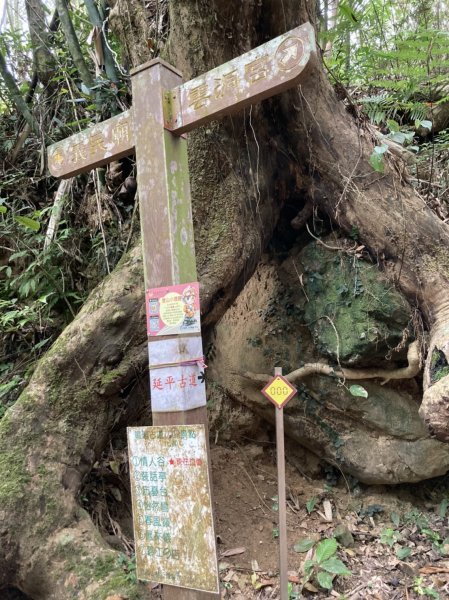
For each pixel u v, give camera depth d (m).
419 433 3.23
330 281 3.26
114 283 2.78
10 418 2.57
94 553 2.34
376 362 3.17
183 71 2.83
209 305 2.82
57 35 4.84
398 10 5.61
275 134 3.14
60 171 2.29
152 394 1.84
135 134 1.95
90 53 4.34
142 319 2.70
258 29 2.84
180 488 1.73
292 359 3.56
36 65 4.78
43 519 2.40
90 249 4.18
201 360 1.84
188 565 1.71
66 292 3.94
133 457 1.85
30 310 3.68
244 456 3.75
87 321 2.69
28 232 4.17
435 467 3.21
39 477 2.46
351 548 3.02
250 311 3.79
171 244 1.83
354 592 2.64
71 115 4.59
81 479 2.62
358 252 3.16
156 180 1.88
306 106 2.96
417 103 4.30
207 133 2.83
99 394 2.66
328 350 3.21
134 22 3.47
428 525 3.20
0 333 3.95
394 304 2.98
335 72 4.54
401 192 3.09
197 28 2.74
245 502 3.44
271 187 3.24
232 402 3.83
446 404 2.24
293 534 3.19
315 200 3.26
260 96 1.71
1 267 3.89
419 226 3.01
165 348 1.81
